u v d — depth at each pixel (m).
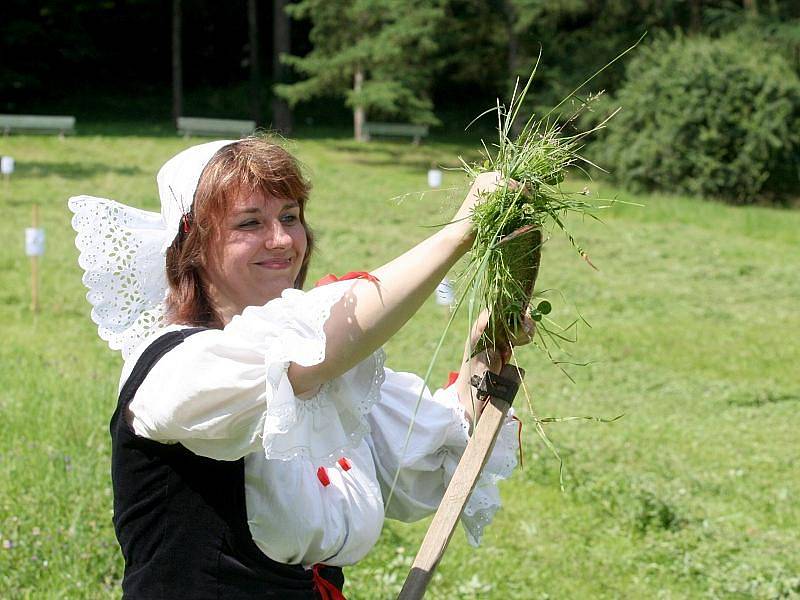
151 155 26.36
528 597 5.80
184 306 2.53
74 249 15.97
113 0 35.69
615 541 6.91
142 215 2.69
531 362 12.04
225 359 2.23
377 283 2.23
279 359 2.15
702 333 14.02
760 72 24.70
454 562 6.12
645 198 24.42
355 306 2.21
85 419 7.87
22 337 11.25
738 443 9.56
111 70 37.12
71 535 5.57
